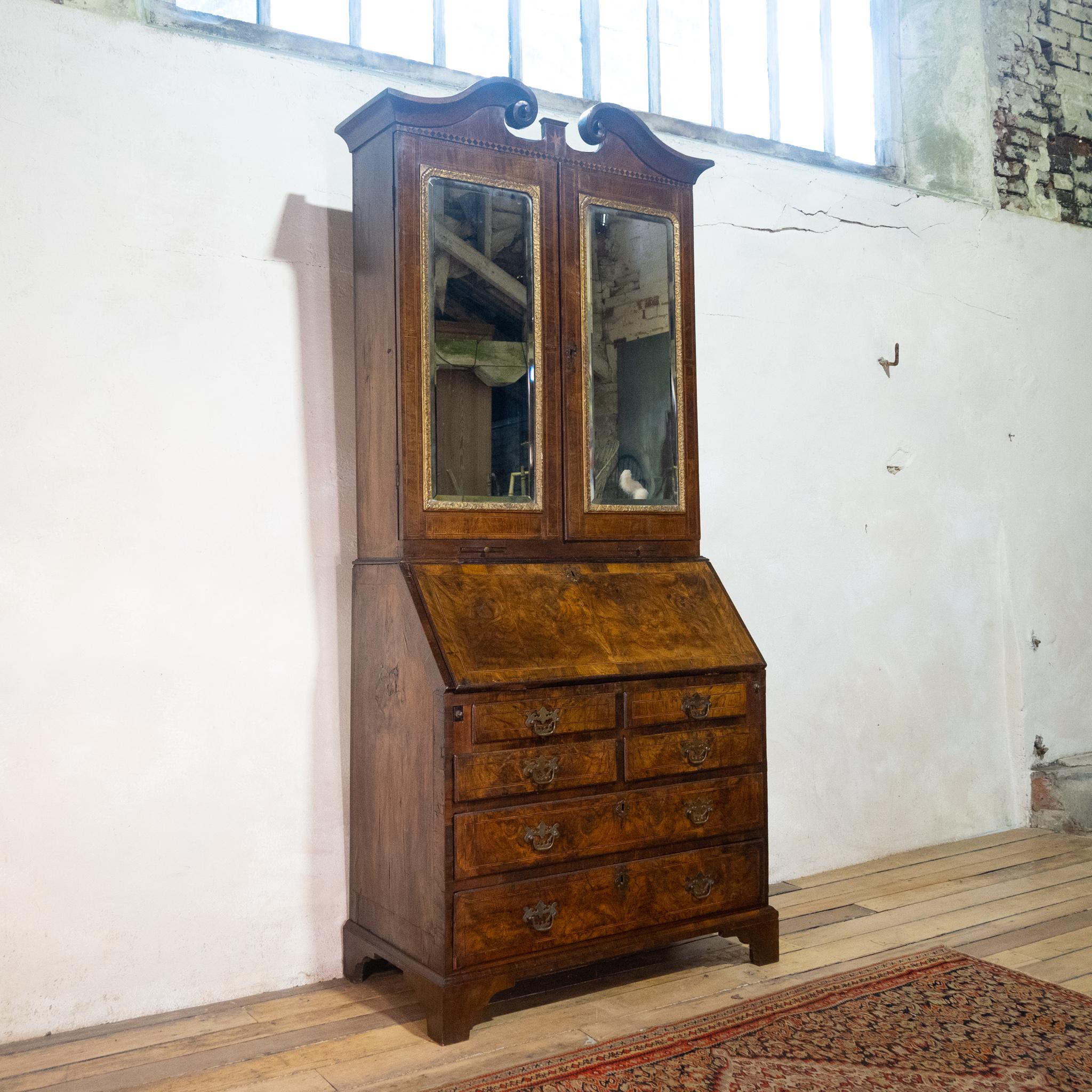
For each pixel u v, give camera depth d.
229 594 2.73
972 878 3.63
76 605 2.54
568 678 2.51
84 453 2.56
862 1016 2.49
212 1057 2.35
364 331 2.75
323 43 2.99
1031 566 4.43
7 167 2.48
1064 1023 2.44
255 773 2.74
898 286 4.07
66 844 2.51
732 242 3.65
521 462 2.72
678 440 3.00
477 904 2.41
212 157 2.74
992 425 4.33
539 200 2.77
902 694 4.01
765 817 2.87
